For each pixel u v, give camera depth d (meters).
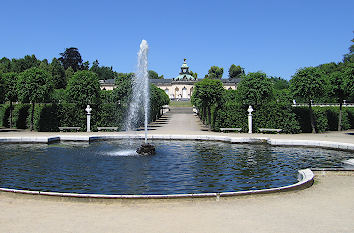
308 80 23.58
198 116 50.97
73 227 5.03
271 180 9.37
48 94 25.91
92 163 12.05
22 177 9.64
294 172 10.52
